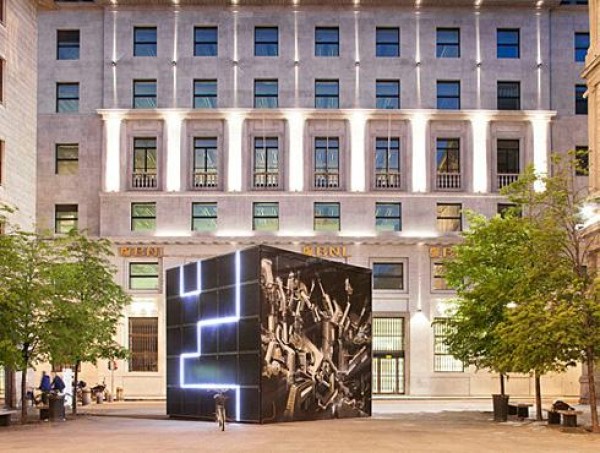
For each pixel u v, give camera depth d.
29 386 46.56
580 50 61.41
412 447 23.69
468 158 60.41
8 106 43.59
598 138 43.50
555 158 33.25
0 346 31.00
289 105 60.81
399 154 60.72
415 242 59.44
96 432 29.20
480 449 23.30
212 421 33.88
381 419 34.84
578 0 61.50
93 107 60.88
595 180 43.53
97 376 57.97
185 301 36.53
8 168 43.34
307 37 61.31
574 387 58.66
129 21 61.16
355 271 36.75
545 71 61.19
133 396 57.94
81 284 38.50
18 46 45.09
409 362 59.03
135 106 60.81
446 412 40.12
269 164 60.47
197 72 60.88
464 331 36.28
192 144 60.47
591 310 28.69
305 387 33.41
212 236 59.12
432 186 60.44
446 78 61.22
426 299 59.53
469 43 61.47
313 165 60.38
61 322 34.28
